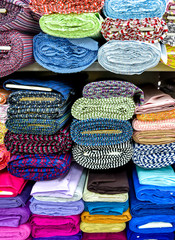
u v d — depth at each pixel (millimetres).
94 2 574
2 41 623
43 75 976
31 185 836
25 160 715
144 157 727
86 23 583
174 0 655
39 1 572
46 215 782
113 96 682
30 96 689
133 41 608
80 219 811
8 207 767
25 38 629
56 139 695
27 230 779
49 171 725
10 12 605
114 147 712
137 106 698
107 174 751
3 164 759
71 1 571
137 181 755
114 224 785
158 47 630
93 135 705
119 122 688
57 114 682
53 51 636
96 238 811
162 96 756
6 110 759
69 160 747
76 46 625
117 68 654
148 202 739
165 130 703
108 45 620
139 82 994
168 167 768
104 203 746
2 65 646
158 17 598
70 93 760
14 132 713
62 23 586
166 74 933
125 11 586
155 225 767
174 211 757
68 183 739
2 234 776
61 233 795
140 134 707
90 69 700
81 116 688
